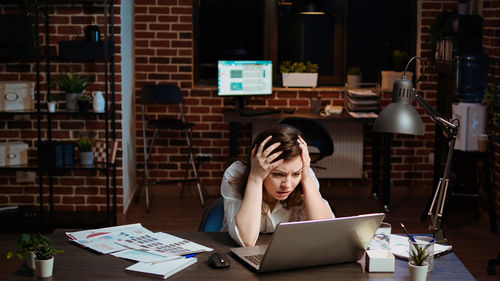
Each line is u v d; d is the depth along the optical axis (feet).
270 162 7.95
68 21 17.38
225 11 22.39
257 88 20.95
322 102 21.61
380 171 21.93
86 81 17.30
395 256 7.80
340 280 7.04
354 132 21.40
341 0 22.11
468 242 16.58
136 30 20.97
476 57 18.60
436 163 18.62
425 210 18.71
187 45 21.11
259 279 7.02
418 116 8.21
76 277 7.04
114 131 16.96
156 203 20.45
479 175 18.60
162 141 21.50
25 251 7.27
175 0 20.89
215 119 21.52
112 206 18.22
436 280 7.10
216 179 21.84
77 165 16.79
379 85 22.09
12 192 18.21
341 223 7.06
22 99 16.79
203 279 7.00
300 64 21.48
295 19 22.25
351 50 22.40
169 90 20.47
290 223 6.77
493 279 14.01
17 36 16.16
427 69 21.34
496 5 18.19
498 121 17.89
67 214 17.74
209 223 9.25
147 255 7.66
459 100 18.88
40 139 17.16
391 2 22.09
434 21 21.20
